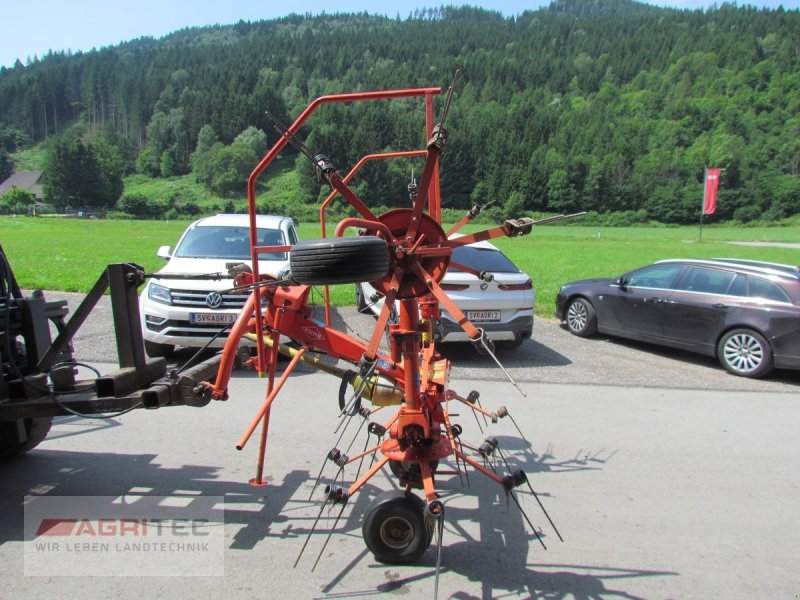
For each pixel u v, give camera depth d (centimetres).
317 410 623
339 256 282
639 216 9944
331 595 319
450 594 322
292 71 18750
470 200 10181
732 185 10269
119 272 389
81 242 3697
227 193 11688
